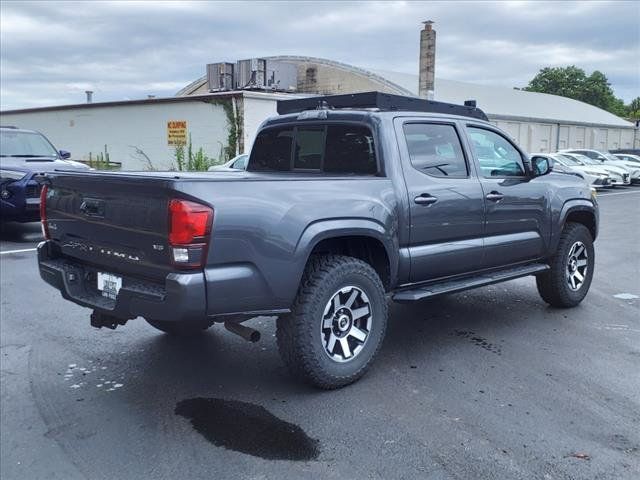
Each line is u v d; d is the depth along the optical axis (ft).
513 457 10.83
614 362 15.58
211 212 11.43
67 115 92.48
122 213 12.46
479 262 17.01
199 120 73.72
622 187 94.84
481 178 16.94
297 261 12.54
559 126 130.11
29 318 19.52
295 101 18.85
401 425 12.07
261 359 15.83
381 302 14.25
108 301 13.15
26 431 12.07
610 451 11.05
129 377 14.69
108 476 10.45
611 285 24.77
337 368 13.50
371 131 15.07
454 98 110.63
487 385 14.05
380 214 14.05
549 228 19.08
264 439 11.60
